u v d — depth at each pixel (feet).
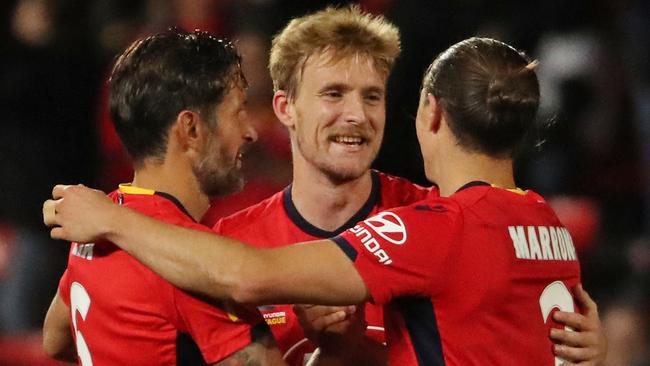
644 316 77.71
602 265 86.94
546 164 97.45
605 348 41.68
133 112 40.32
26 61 93.09
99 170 93.40
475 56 40.19
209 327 38.86
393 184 49.01
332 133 46.16
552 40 101.30
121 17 100.53
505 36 98.68
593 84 100.73
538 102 40.57
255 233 48.11
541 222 40.88
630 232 97.66
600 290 84.94
